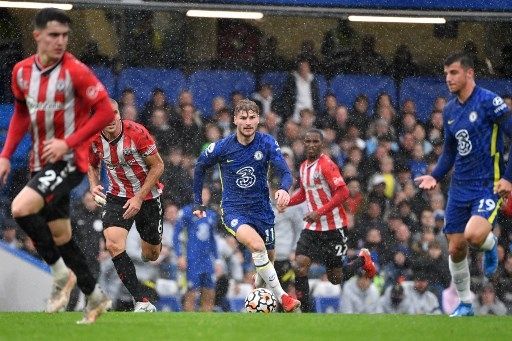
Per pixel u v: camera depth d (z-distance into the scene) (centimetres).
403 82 4484
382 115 4334
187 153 4097
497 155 2280
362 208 4006
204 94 4338
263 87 4325
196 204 2764
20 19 4147
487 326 2011
